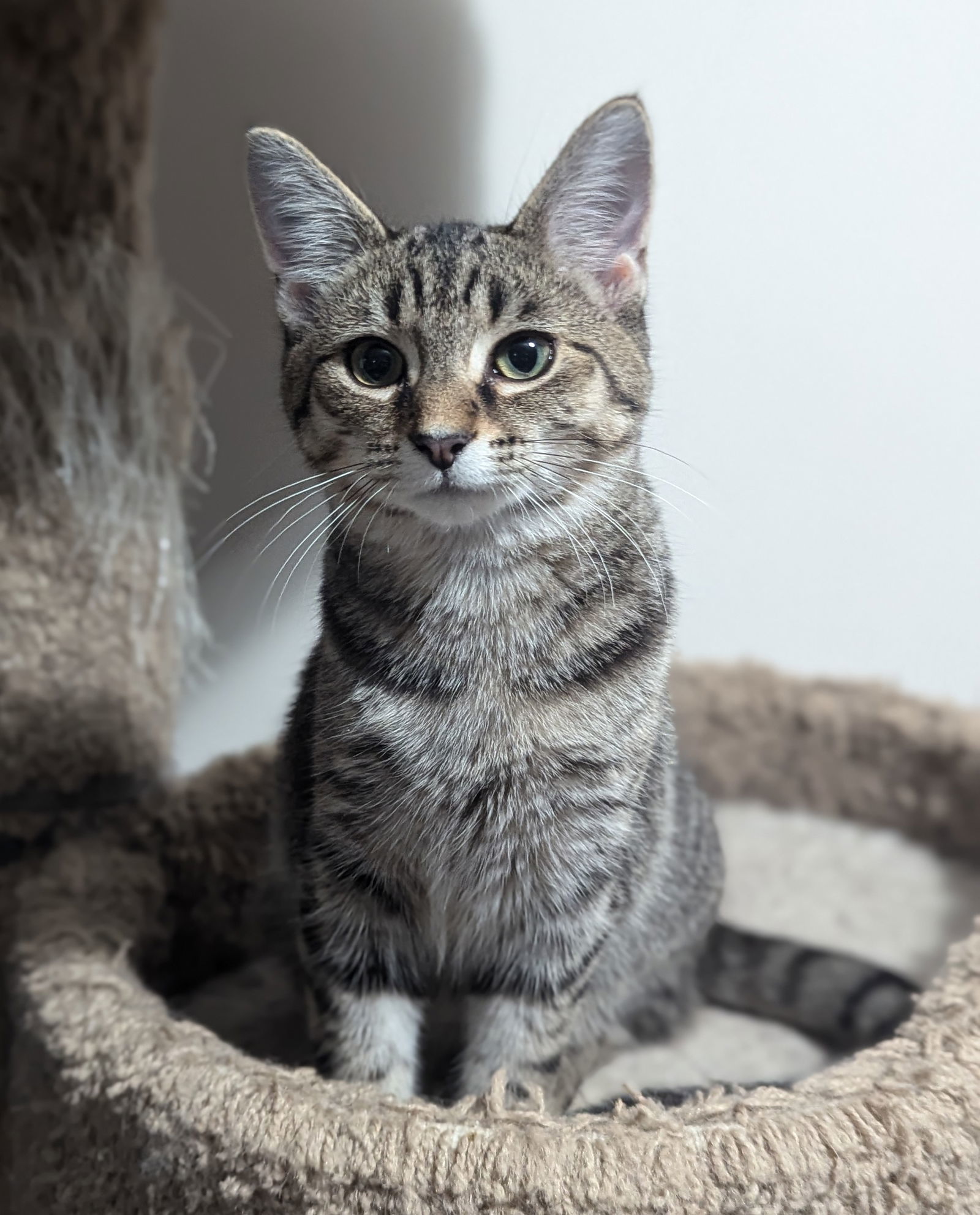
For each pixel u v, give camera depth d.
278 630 0.69
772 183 0.66
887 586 0.73
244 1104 0.42
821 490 0.71
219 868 0.59
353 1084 0.44
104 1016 0.46
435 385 0.43
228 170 0.64
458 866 0.46
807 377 0.69
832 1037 0.56
